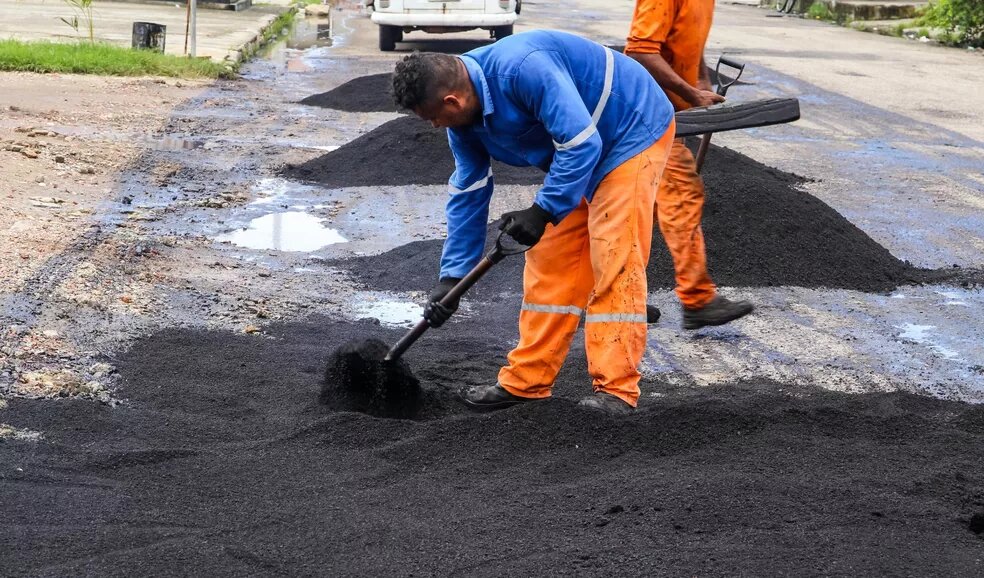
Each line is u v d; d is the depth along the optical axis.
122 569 3.13
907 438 4.46
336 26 25.64
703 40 5.66
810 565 3.18
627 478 3.84
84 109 12.24
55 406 4.36
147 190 8.73
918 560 3.23
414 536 3.39
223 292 6.25
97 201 8.18
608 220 4.29
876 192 9.80
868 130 13.05
